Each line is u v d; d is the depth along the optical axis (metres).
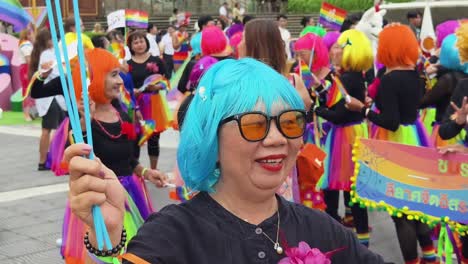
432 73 5.49
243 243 1.49
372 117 4.38
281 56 3.71
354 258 1.62
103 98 3.67
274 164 1.49
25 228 5.55
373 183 3.61
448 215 3.32
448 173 3.30
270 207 1.57
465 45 4.06
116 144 3.78
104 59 3.65
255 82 1.47
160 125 7.12
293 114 1.49
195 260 1.45
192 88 4.52
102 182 1.38
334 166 4.77
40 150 7.96
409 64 4.32
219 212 1.52
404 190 3.48
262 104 1.46
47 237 5.31
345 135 4.76
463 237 3.90
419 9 11.45
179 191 4.17
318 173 4.11
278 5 30.47
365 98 4.88
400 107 4.41
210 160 1.52
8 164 8.39
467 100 3.71
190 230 1.48
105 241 1.39
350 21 8.77
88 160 1.37
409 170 3.45
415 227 4.29
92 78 3.61
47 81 4.35
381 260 1.67
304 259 1.45
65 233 3.68
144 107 7.07
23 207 6.25
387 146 3.53
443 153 3.30
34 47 7.43
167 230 1.47
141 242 1.45
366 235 4.65
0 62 12.47
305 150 4.09
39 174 7.75
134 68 7.32
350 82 4.73
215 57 5.18
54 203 6.40
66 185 7.18
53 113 7.83
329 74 4.71
